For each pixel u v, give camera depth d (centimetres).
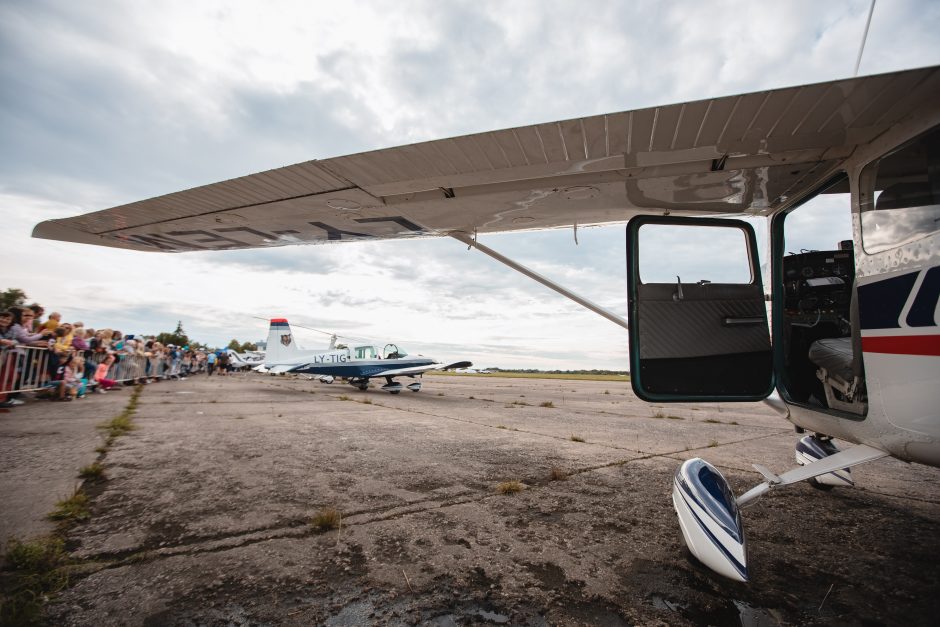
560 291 361
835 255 258
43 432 452
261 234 317
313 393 1202
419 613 145
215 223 289
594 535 217
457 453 414
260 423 581
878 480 334
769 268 275
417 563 183
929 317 148
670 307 243
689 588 164
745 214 279
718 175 211
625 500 273
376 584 164
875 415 177
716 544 170
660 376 236
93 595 153
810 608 151
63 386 754
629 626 138
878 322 171
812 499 282
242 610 145
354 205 251
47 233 316
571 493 288
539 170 198
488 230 317
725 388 243
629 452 430
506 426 619
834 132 166
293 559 185
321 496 273
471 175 203
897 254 162
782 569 182
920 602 155
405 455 400
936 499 283
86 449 382
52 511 233
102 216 279
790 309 268
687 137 168
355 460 374
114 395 889
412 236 334
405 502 265
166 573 170
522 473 340
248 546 197
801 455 305
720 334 246
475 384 2141
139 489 279
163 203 251
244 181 217
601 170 201
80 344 794
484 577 171
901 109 149
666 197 240
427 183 215
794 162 195
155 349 1473
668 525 231
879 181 172
